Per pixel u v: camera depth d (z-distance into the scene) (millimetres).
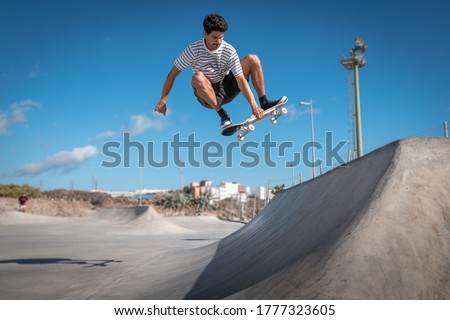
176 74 4078
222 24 3609
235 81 4039
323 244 2986
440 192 3006
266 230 6000
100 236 18953
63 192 83000
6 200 56000
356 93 32875
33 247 12633
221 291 3744
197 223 41375
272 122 4223
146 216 29531
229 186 109750
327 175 5152
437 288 2430
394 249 2662
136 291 5070
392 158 3336
